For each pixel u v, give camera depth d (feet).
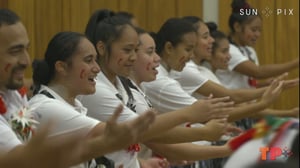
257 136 9.16
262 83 35.40
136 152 18.98
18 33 14.67
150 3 38.81
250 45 35.91
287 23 43.42
